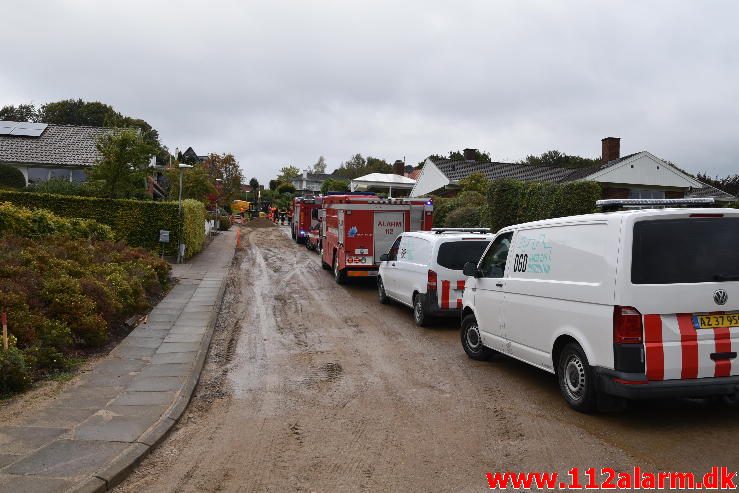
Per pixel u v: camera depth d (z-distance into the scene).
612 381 5.54
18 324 7.80
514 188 20.73
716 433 5.61
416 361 8.76
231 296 15.79
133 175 25.69
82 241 15.82
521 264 7.35
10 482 4.43
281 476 4.77
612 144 35.69
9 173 30.53
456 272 11.16
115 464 4.80
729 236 5.64
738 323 5.57
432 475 4.75
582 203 17.83
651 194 33.50
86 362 8.38
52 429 5.63
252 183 92.06
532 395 6.95
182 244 23.39
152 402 6.57
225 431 5.86
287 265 24.28
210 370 8.36
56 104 74.12
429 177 40.34
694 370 5.45
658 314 5.44
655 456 5.09
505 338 7.70
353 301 15.05
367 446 5.39
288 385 7.54
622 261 5.52
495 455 5.15
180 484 4.64
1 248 11.09
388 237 17.39
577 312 6.07
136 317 11.73
